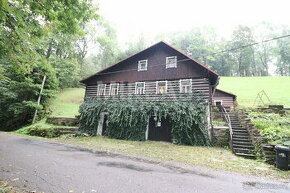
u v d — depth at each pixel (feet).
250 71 192.95
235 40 179.01
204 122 37.01
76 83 110.01
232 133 33.86
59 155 22.34
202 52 169.27
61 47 81.66
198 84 44.34
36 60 22.62
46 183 12.82
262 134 30.17
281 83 114.42
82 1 17.46
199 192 12.60
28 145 28.48
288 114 47.19
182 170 18.20
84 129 50.29
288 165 20.08
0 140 32.17
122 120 44.62
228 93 75.10
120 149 29.50
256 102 81.97
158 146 34.37
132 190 12.38
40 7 15.31
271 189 13.87
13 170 15.23
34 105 57.00
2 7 13.01
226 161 23.40
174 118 38.14
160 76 50.03
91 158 21.67
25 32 16.70
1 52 17.57
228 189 13.50
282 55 188.96
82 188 12.29
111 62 131.75
